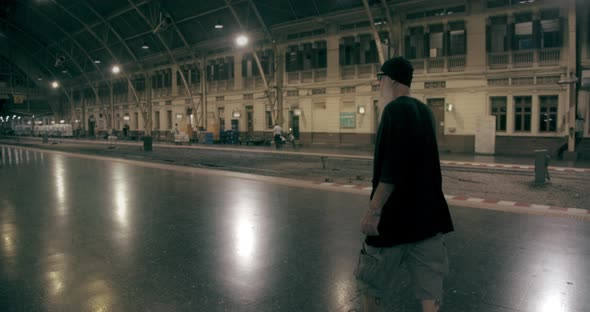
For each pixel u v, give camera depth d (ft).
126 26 127.95
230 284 12.88
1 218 22.06
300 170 46.78
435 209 7.34
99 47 148.36
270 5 92.68
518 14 66.54
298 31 95.50
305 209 24.34
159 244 17.20
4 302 11.52
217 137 112.47
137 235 18.60
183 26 114.52
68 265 14.60
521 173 42.06
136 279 13.29
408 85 7.70
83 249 16.51
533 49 65.26
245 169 47.98
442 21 73.72
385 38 82.38
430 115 7.61
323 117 93.04
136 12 117.39
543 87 64.64
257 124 107.55
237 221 21.27
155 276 13.56
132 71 149.59
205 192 30.58
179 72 128.26
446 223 7.59
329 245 17.01
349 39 86.99
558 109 63.41
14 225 20.49
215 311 10.99
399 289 12.51
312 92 94.22
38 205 25.66
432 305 7.29
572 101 61.21
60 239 17.95
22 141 142.10
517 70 66.74
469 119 72.23
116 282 13.03
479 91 70.85
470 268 14.16
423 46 76.95
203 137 111.55
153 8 111.14
